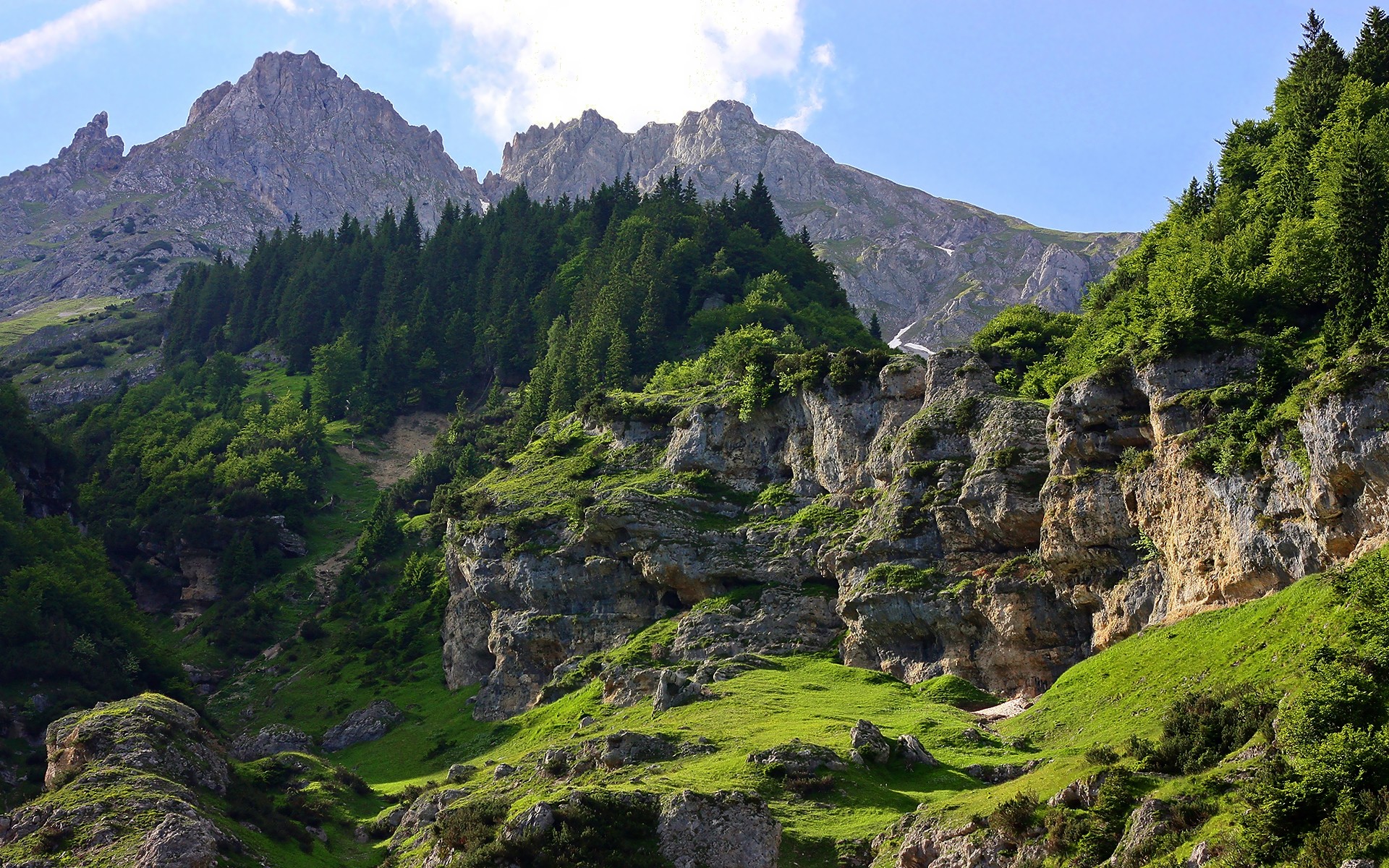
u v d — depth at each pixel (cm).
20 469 18750
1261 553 7462
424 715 13062
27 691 11481
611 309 19638
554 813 6612
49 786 8650
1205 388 8344
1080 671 8194
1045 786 5681
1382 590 5791
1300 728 4834
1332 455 6994
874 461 11519
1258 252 9869
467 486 17088
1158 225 13312
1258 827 4359
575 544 12800
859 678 9781
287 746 12312
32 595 12631
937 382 11419
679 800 6650
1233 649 6781
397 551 17388
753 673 10106
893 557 10462
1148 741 5903
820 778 6900
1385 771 4303
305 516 19312
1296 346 8250
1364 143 9175
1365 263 8244
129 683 12331
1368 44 11869
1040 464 9788
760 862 6291
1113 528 8756
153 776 8356
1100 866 4850
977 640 9619
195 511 18638
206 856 7331
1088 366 10400
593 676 11775
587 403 15475
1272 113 13012
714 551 12044
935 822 5869
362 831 8962
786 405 12938
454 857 6831
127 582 17812
